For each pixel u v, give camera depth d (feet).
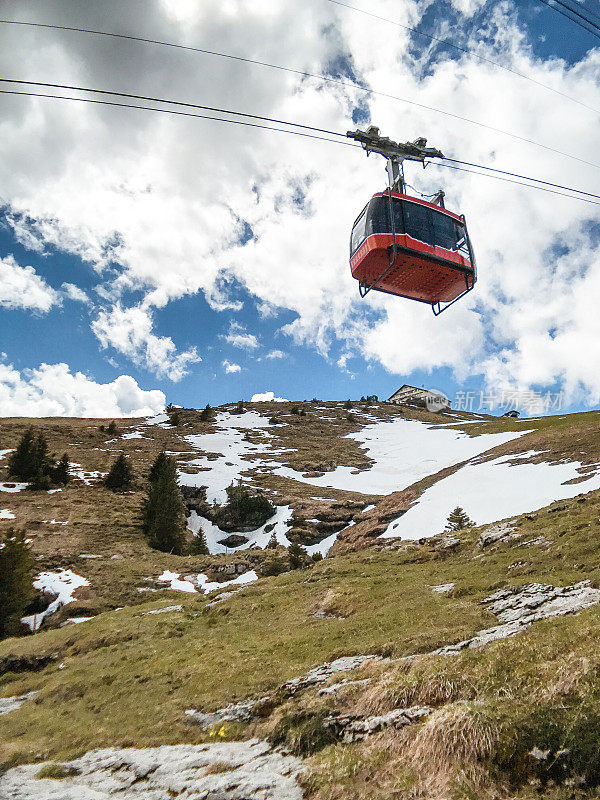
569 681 25.61
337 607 81.20
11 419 419.54
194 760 33.63
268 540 217.56
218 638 77.82
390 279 79.92
